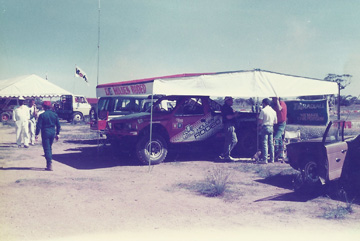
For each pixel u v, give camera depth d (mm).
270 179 8062
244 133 11469
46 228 4742
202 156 11711
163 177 8273
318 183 6898
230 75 9797
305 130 12320
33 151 12578
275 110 10617
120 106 13641
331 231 4664
